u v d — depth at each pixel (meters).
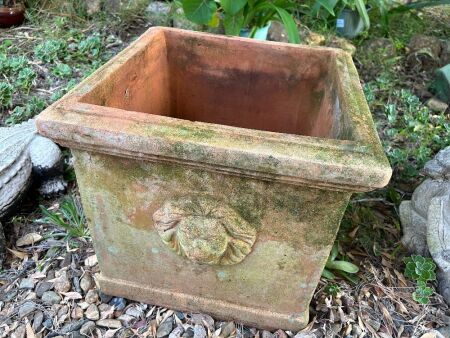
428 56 1.29
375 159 0.40
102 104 0.51
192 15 0.89
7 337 0.56
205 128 0.42
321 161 0.39
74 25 1.33
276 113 0.71
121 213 0.50
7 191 0.67
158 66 0.67
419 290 0.63
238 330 0.58
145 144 0.41
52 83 1.08
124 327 0.57
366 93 1.08
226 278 0.53
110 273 0.58
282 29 1.24
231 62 0.68
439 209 0.66
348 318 0.60
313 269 0.50
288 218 0.46
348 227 0.75
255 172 0.41
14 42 1.24
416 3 1.33
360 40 1.33
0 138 0.74
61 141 0.44
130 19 1.33
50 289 0.62
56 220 0.69
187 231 0.47
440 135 0.98
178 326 0.58
